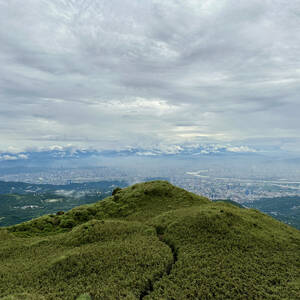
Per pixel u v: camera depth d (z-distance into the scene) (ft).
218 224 91.71
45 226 137.18
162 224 106.93
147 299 52.06
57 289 55.26
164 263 68.28
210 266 64.64
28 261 75.82
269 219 116.67
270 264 66.90
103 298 50.78
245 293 53.72
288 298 51.39
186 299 51.57
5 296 50.88
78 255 73.15
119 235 94.94
